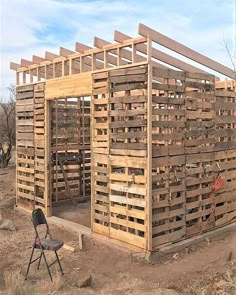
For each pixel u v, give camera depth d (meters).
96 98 4.15
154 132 3.88
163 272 3.31
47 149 5.05
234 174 4.73
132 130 3.80
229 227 4.55
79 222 4.93
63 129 6.07
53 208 5.81
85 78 4.29
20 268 3.45
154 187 3.74
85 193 6.46
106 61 4.05
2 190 6.98
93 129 4.19
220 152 4.49
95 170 4.19
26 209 5.48
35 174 5.28
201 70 4.33
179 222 3.97
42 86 5.05
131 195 3.81
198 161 4.18
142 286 3.05
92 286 3.09
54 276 3.21
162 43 3.72
